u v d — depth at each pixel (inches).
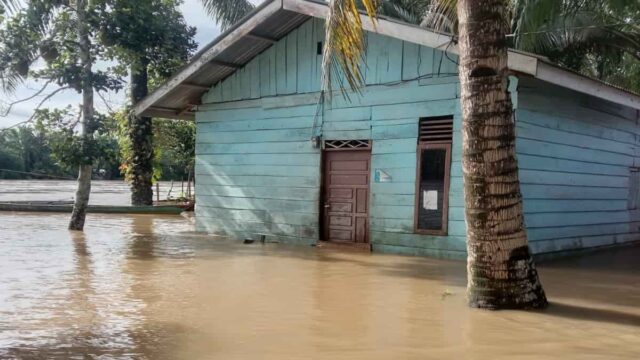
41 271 313.6
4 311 226.7
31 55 508.4
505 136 231.0
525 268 234.1
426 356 174.9
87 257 365.7
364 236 426.3
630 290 275.3
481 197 232.5
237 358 173.0
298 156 461.4
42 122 508.1
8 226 558.6
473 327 206.5
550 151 384.2
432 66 386.9
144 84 727.1
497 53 230.4
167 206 738.2
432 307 237.3
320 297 256.4
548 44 527.5
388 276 309.7
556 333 199.3
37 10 500.1
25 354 175.6
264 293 263.7
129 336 195.2
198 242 457.7
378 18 374.6
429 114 387.5
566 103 400.2
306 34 456.1
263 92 483.2
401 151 402.0
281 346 184.9
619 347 183.9
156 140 840.3
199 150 530.6
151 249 409.7
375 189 415.5
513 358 173.0
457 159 373.4
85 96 518.0
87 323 210.8
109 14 514.3
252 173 491.5
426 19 418.0
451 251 376.2
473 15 231.5
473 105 232.2
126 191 1369.3
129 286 276.5
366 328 205.8
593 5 467.2
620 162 480.4
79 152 503.5
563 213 400.5
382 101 412.2
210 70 493.0
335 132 438.3
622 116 479.5
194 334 197.9
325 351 179.8
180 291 266.2
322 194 449.1
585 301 249.8
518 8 416.2
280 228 471.2
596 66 663.8
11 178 2103.8
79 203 528.4
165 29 577.3
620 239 481.1
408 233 397.1
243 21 443.2
